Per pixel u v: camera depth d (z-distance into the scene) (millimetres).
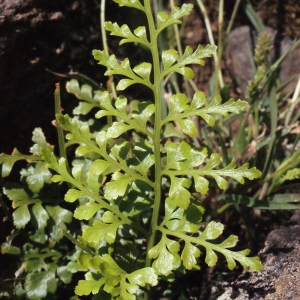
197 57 275
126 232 324
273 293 286
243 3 487
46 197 324
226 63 503
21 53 357
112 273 267
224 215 373
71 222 333
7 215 325
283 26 489
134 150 294
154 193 311
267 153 370
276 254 307
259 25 448
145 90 428
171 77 419
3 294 333
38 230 340
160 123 280
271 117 367
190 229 274
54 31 369
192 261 265
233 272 344
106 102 282
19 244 384
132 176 281
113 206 292
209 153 350
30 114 374
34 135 330
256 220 370
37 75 368
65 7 370
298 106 444
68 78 378
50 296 333
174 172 276
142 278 265
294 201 350
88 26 386
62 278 327
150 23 279
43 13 359
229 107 273
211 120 273
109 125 335
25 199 317
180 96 279
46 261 344
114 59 281
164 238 275
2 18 344
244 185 360
